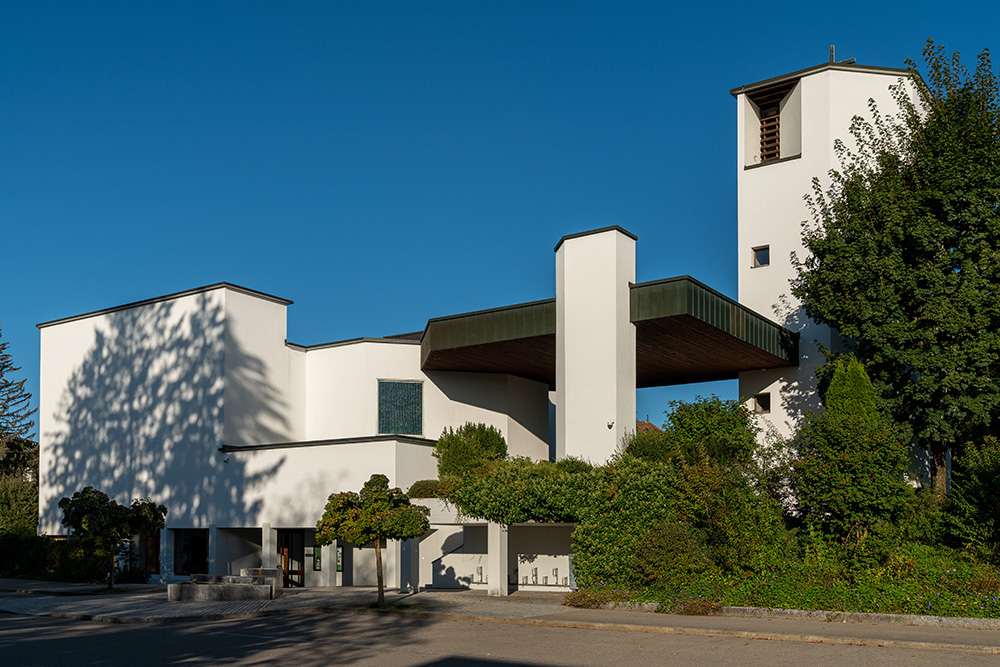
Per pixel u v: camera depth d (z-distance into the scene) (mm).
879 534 17500
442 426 30922
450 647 13891
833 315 22266
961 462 19969
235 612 19547
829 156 27625
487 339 25703
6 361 57031
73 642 15289
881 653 12477
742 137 29625
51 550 33031
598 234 23344
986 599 15031
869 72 27891
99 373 34219
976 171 20969
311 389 32281
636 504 19703
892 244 21438
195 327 31078
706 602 16953
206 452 30125
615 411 22266
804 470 18703
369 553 27250
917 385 20672
